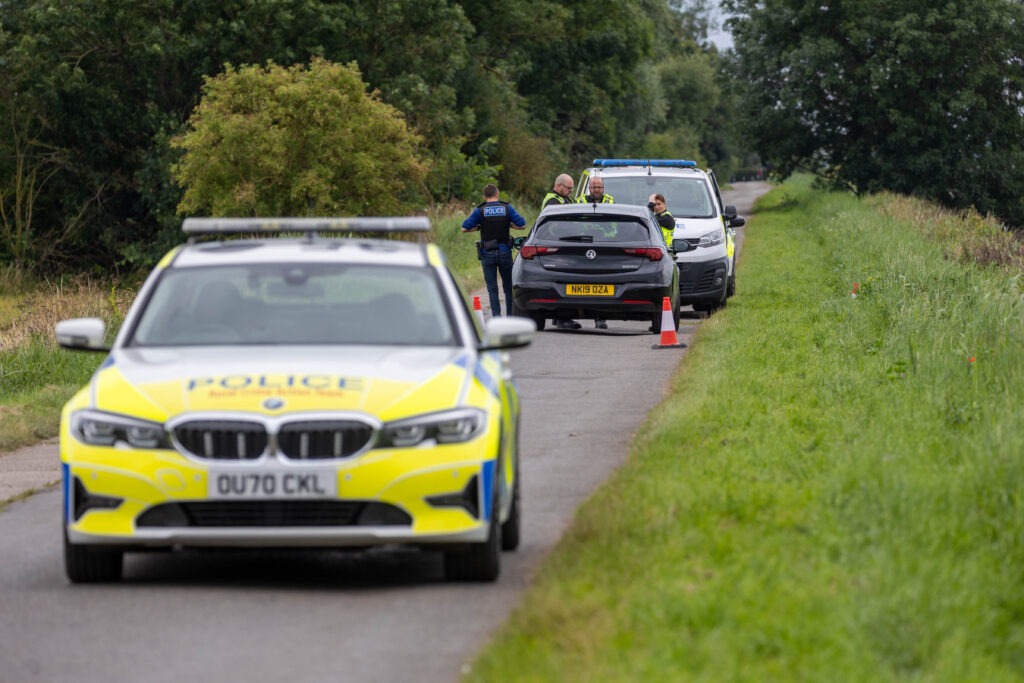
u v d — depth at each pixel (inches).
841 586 920.9
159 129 6397.6
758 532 1099.3
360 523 1009.5
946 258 4227.4
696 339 2765.7
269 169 5260.8
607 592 939.3
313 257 1242.0
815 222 7421.3
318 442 1004.6
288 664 852.6
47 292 5664.4
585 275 2903.5
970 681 751.7
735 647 796.6
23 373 2568.9
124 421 1022.4
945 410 1663.4
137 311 1190.9
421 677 822.5
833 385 1904.5
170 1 6437.0
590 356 2637.8
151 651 885.8
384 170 5438.0
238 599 1030.4
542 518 1328.7
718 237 3331.7
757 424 1642.5
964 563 990.4
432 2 6924.2
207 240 5890.8
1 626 956.0
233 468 996.6
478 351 1179.3
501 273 3043.8
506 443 1133.7
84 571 1076.5
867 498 1141.7
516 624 883.4
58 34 6422.2
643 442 1637.6
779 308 3262.8
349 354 1111.0
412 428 1019.9
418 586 1071.6
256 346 1141.7
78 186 6889.8
